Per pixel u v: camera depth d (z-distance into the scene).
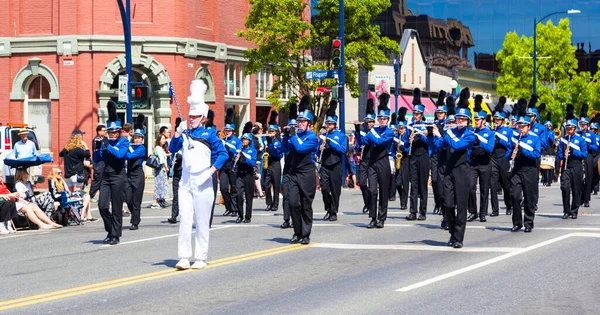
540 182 43.72
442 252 16.06
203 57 43.50
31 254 17.00
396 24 82.94
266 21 41.19
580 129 26.06
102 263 15.33
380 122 19.94
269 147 26.16
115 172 17.92
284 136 18.52
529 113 22.86
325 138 21.75
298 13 42.50
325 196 22.16
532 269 13.93
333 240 17.95
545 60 70.38
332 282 13.07
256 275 13.77
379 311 10.91
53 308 11.38
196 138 14.29
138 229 21.23
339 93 38.28
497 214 23.47
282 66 43.03
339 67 37.06
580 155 22.31
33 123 41.75
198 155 14.26
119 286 12.91
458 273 13.63
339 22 38.91
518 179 19.27
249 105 47.91
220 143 14.45
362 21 41.97
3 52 41.53
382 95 20.03
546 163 26.98
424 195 22.12
